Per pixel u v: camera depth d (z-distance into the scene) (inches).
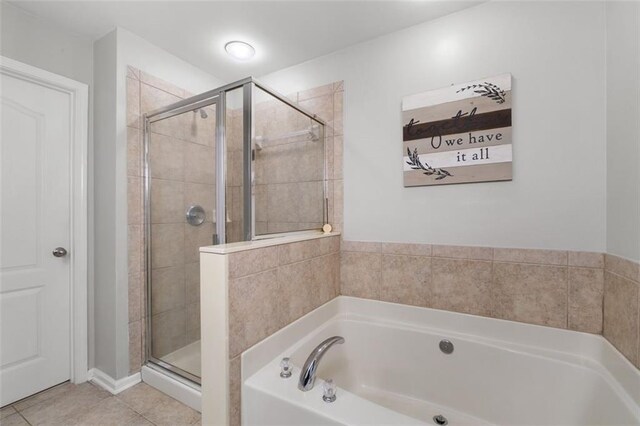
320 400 39.3
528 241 55.1
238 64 83.9
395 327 64.7
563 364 49.0
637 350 39.0
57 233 68.9
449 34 62.4
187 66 83.4
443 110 62.1
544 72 53.5
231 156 61.4
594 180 49.9
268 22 66.1
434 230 63.8
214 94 63.0
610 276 46.9
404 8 61.0
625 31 42.9
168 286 71.2
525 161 55.1
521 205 55.6
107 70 70.0
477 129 58.6
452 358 58.6
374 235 70.7
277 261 53.5
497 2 57.7
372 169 71.1
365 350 66.5
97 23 66.8
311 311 62.8
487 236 58.6
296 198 69.7
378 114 70.4
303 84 82.0
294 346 55.4
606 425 41.6
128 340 69.4
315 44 74.0
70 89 69.7
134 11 62.7
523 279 55.5
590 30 50.1
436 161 62.7
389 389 63.7
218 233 61.4
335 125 76.4
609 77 47.7
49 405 61.8
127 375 69.1
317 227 75.3
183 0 59.6
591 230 50.1
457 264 61.5
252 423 43.5
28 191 64.8
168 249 70.6
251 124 59.2
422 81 65.2
